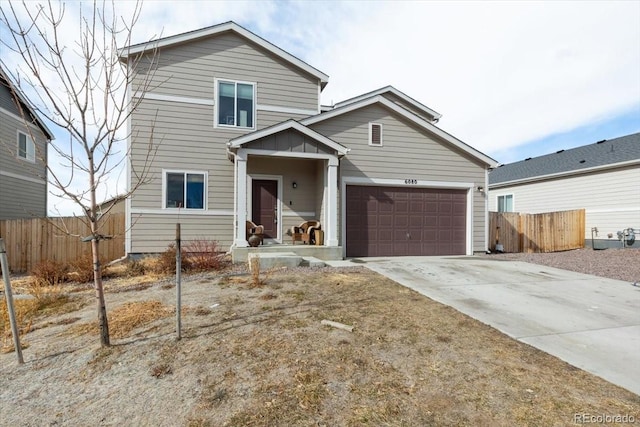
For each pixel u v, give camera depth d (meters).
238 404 2.53
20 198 14.12
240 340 3.60
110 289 6.03
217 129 10.03
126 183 9.25
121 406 2.54
